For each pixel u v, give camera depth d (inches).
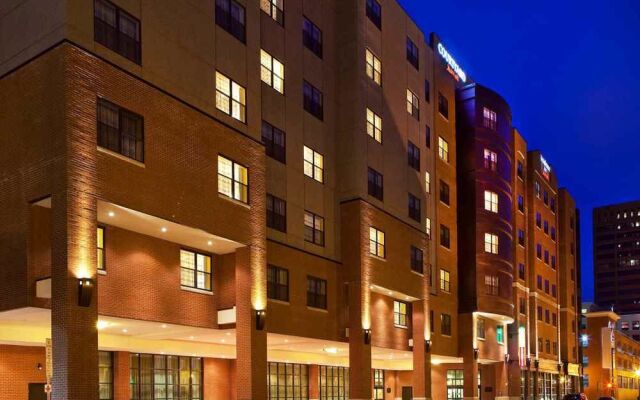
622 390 4598.9
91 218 899.4
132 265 1052.5
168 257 1125.1
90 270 887.1
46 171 893.8
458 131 2380.7
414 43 1996.8
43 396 1131.3
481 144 2358.5
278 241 1362.0
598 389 4259.4
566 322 3580.2
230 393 1562.5
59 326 855.1
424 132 2000.5
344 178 1598.2
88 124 913.5
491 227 2327.8
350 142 1604.3
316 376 1838.1
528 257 3063.5
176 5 1104.8
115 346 1240.2
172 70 1080.2
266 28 1396.4
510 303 2378.2
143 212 979.9
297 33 1502.2
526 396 2812.5
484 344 2319.1
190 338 1352.1
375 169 1668.3
